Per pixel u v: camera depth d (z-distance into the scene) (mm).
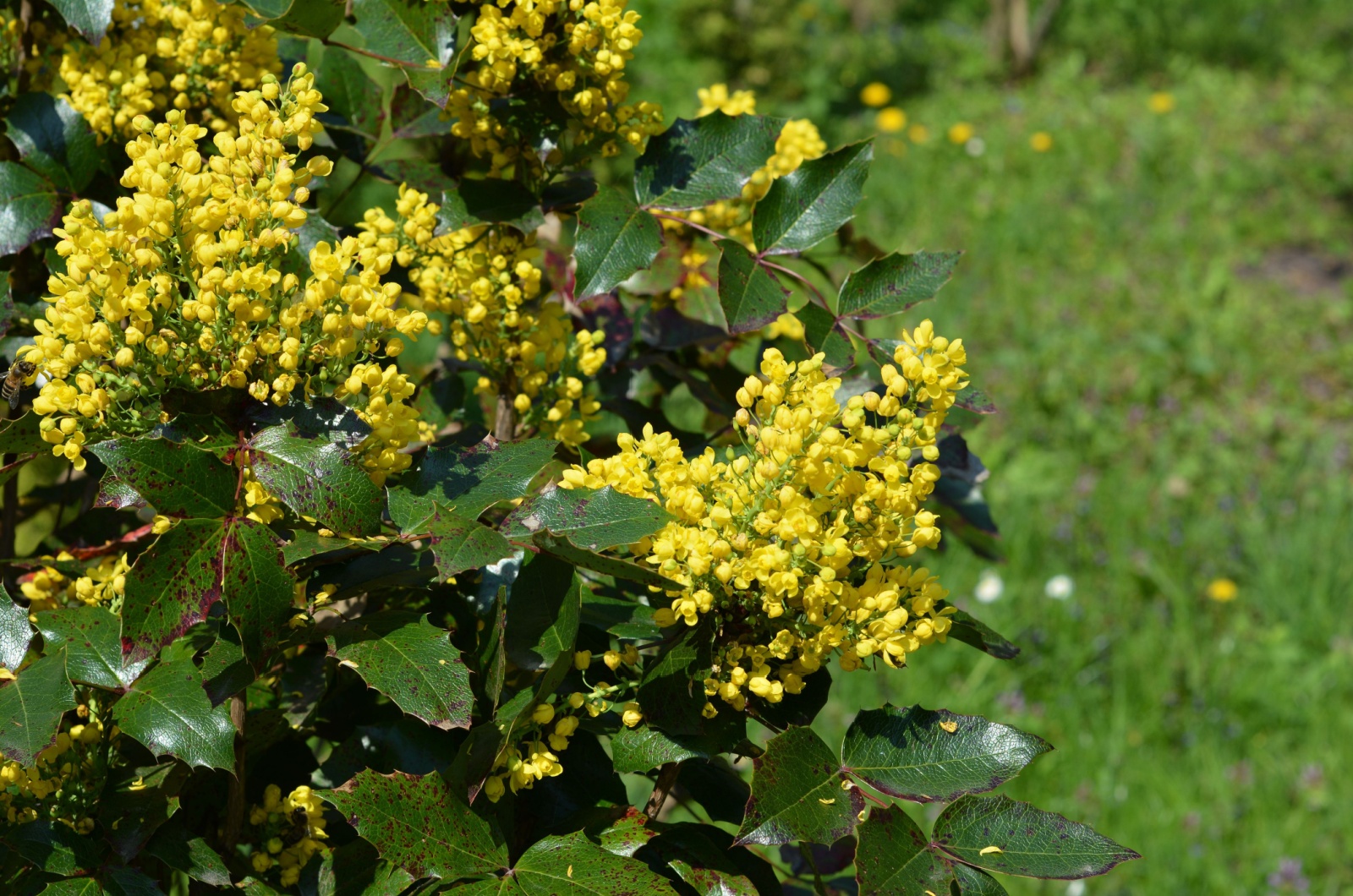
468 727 589
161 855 625
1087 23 5832
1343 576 2225
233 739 624
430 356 1892
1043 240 3693
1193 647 2045
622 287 823
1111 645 2061
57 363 592
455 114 718
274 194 597
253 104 602
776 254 703
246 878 650
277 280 606
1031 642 2045
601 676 674
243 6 708
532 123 699
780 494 607
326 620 649
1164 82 5375
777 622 626
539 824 670
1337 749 1869
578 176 740
